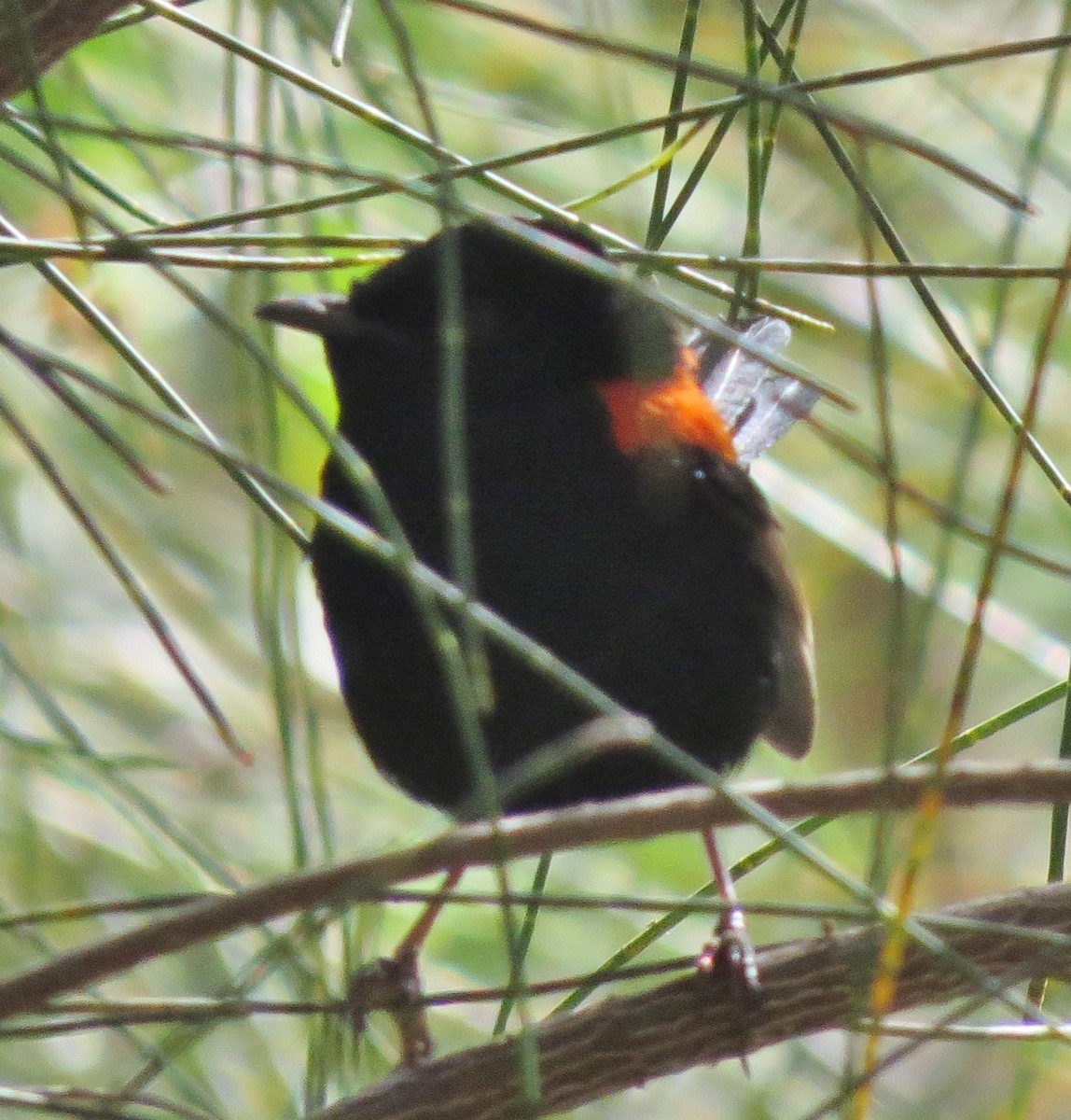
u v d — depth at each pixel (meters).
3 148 6.02
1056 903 8.07
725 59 13.26
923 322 13.46
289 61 10.93
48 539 13.01
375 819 13.29
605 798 9.70
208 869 7.99
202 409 13.04
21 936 8.55
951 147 12.91
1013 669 15.47
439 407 9.65
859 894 5.19
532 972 12.78
